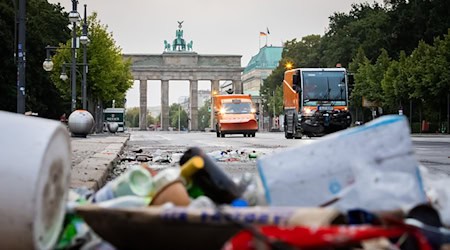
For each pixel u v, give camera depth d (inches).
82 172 671.8
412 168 236.8
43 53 4402.1
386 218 206.5
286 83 2851.9
